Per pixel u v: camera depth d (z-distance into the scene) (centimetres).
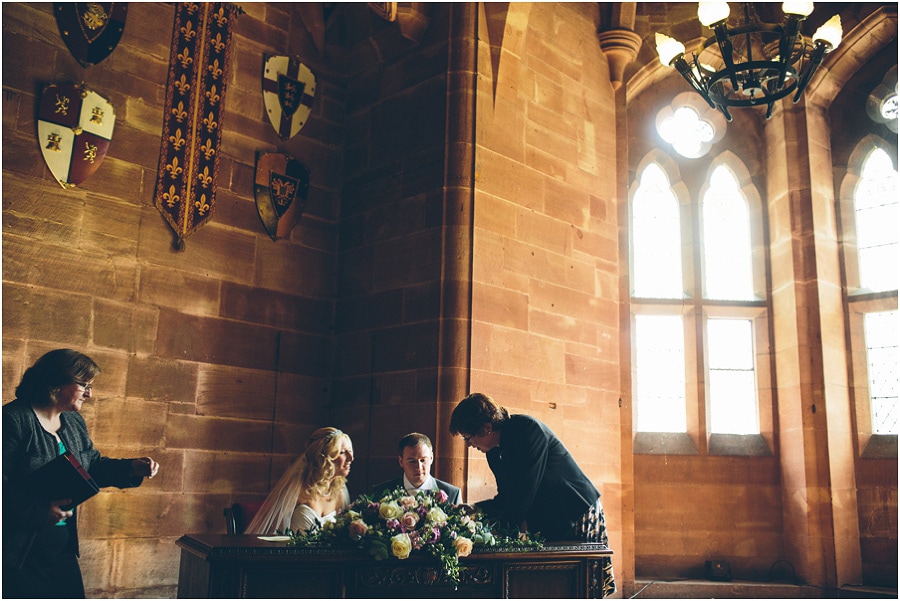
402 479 556
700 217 1020
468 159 739
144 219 677
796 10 520
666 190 1031
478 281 720
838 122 998
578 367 811
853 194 983
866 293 940
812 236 945
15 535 371
